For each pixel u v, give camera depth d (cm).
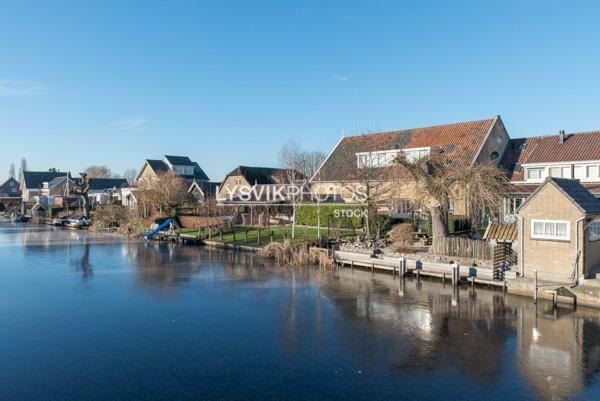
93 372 1277
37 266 2992
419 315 1752
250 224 4691
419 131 4159
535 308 1798
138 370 1288
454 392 1140
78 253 3588
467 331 1562
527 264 2062
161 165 7744
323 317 1756
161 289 2266
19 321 1753
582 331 1538
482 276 2138
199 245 3953
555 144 3466
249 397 1120
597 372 1239
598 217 1962
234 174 6300
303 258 2906
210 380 1219
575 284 1889
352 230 3603
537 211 2023
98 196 8406
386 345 1454
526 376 1220
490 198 2320
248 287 2273
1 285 2398
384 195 3050
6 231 5619
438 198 2423
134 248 3859
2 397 1133
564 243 1945
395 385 1180
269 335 1565
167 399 1114
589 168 3161
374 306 1888
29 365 1329
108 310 1902
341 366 1300
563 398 1105
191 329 1641
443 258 2420
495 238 2320
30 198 9688
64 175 10375
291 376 1238
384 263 2544
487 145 3628
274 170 6625
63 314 1847
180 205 5453
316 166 8212
